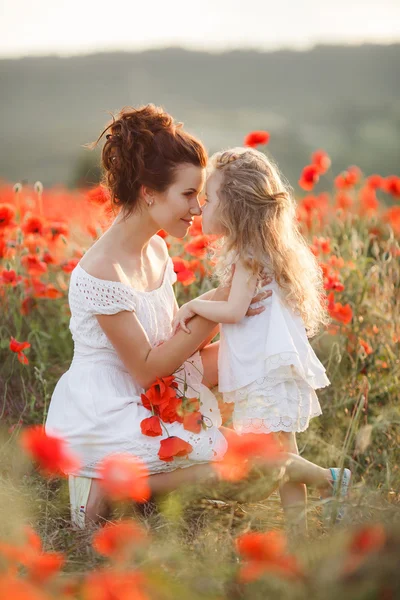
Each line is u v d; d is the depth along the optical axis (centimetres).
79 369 284
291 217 291
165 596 175
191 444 266
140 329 277
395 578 168
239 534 226
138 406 277
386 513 204
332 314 345
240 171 282
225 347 279
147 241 293
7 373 370
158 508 268
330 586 167
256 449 247
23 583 161
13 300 397
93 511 266
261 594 174
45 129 3055
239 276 273
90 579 180
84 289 277
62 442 211
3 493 246
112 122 285
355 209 507
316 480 263
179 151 274
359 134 2280
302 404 277
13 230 426
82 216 504
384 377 352
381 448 312
